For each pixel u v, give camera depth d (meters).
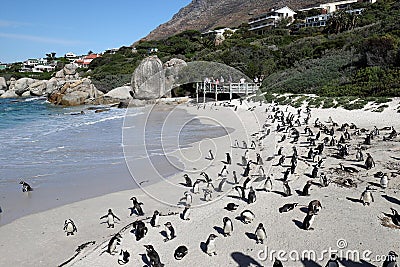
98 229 13.07
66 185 17.72
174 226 12.99
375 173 17.80
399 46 44.50
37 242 12.21
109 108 54.94
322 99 40.38
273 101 43.62
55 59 189.88
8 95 96.12
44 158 22.78
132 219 13.81
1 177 19.05
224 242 11.70
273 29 106.75
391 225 12.38
